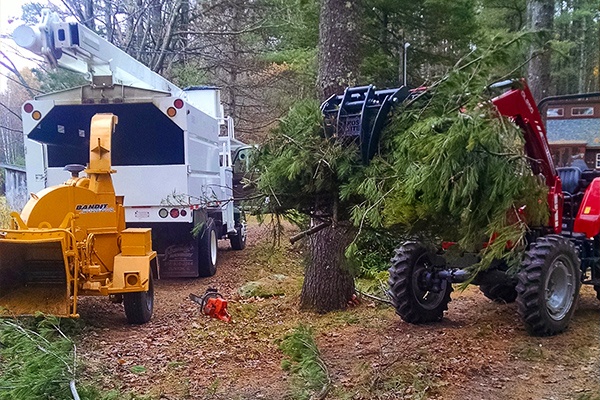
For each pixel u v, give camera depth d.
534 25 10.62
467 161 3.64
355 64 6.66
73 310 5.46
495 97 4.60
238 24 18.61
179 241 9.23
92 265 5.84
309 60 12.68
